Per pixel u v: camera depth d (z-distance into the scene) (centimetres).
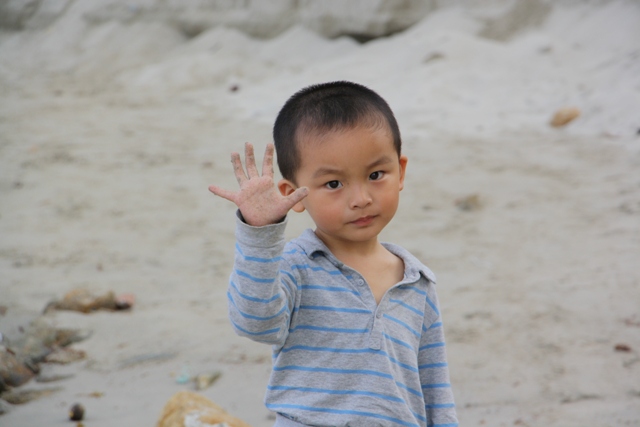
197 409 358
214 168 960
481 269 623
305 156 229
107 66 1833
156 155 1029
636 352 466
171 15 1950
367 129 226
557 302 546
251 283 210
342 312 228
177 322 534
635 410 397
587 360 459
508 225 727
